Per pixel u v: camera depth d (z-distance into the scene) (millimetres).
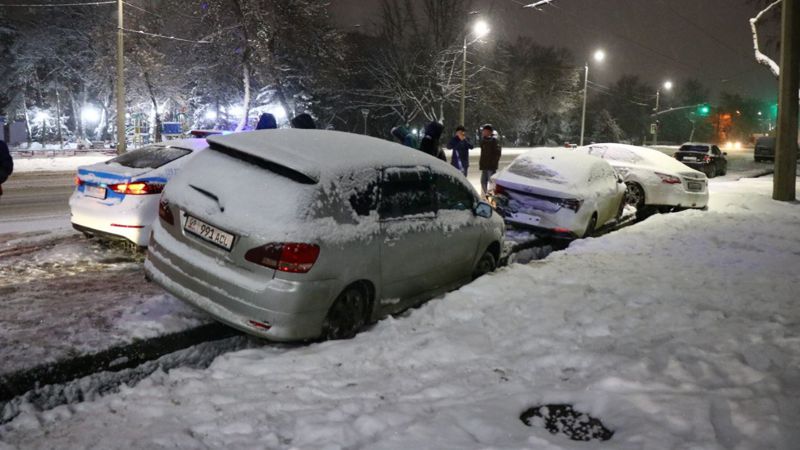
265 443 3225
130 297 5773
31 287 6004
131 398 3820
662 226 10734
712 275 6953
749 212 13414
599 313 5324
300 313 4488
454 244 6086
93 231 7250
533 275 6750
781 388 3680
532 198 9688
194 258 4758
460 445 3137
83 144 42469
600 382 3852
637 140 101000
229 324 4617
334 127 51531
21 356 4301
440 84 48406
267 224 4477
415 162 5730
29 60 46062
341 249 4684
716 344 4477
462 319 5340
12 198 13594
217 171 4934
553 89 71875
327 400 3752
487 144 13211
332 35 43062
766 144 41062
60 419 3578
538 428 3385
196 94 45625
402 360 4418
